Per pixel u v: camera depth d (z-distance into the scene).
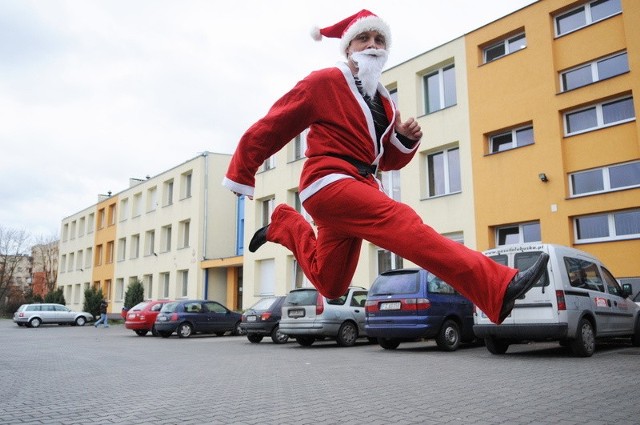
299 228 2.74
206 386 7.25
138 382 7.79
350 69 2.45
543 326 9.36
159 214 36.50
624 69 14.87
